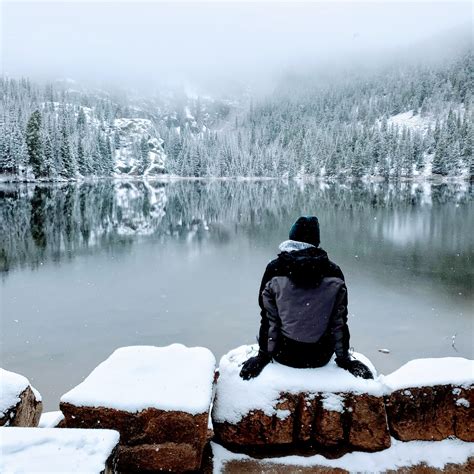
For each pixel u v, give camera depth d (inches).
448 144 3590.1
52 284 424.5
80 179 3198.8
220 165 4640.8
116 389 90.0
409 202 1448.1
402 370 104.4
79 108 5211.6
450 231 785.6
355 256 570.3
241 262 545.6
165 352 106.3
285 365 101.3
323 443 94.9
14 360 232.4
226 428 95.8
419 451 94.3
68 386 202.2
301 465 90.3
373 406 94.0
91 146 3885.3
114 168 4313.5
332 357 107.8
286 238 765.3
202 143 5216.5
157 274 472.1
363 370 98.0
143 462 85.5
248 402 95.2
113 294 382.9
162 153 5059.1
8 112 3238.2
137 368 98.3
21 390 94.2
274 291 98.3
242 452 94.5
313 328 96.0
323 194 2028.8
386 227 848.9
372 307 343.3
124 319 307.3
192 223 983.6
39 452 63.5
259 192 2265.0
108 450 65.1
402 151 3786.9
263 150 5002.5
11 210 1160.2
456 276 453.7
